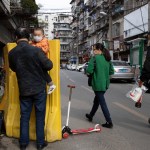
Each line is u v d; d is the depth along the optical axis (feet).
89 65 23.26
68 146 18.75
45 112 18.74
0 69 24.58
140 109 31.73
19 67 17.49
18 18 110.83
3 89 22.02
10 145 18.88
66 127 21.06
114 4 145.69
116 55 148.05
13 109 20.45
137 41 82.02
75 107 33.12
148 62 21.79
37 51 17.48
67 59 408.05
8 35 101.55
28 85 17.48
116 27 149.38
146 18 106.01
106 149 18.28
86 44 268.21
